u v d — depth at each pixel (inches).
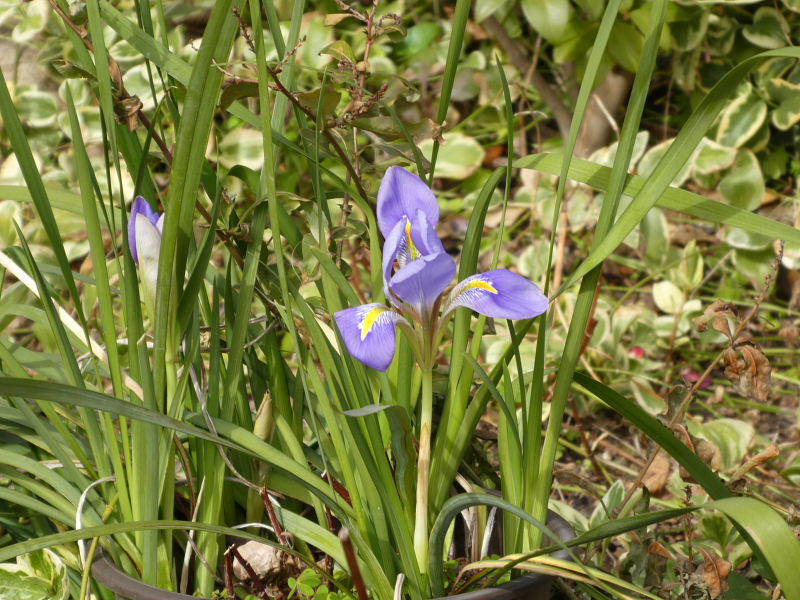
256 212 27.3
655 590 29.0
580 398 44.2
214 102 24.6
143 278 25.7
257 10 23.6
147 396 25.4
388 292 24.1
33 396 23.5
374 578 25.0
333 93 26.4
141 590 25.0
